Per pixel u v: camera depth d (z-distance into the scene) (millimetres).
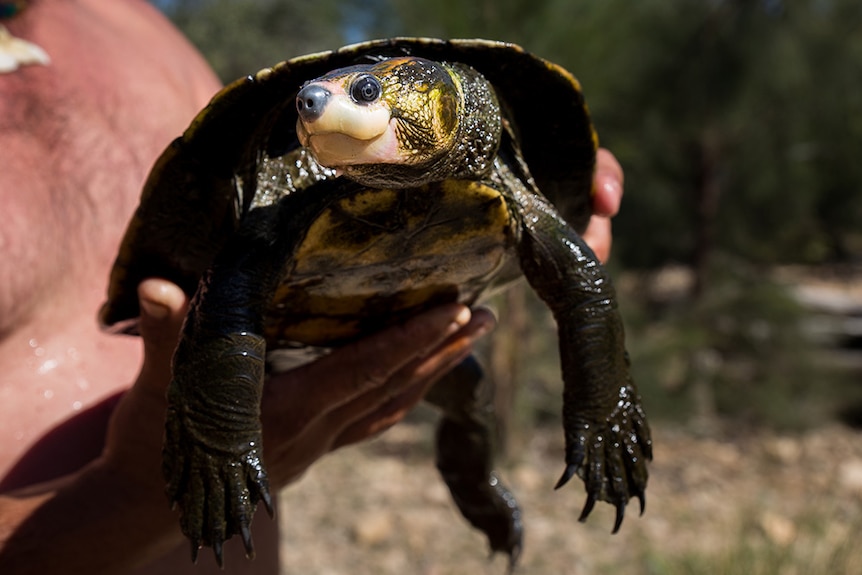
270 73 451
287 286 497
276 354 582
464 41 476
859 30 2695
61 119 724
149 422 533
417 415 2154
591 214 588
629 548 1486
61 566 549
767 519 1487
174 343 504
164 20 1004
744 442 2111
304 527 1598
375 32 1714
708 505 1671
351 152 424
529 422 1962
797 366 2344
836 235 4520
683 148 2896
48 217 686
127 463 548
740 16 2469
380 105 427
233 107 459
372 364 535
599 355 494
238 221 488
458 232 487
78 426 670
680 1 2520
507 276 562
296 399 545
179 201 491
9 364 665
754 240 3225
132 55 829
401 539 1542
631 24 2033
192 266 526
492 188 482
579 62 1606
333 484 1805
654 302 3014
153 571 673
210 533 442
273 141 490
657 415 2193
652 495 1735
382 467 1901
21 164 683
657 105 2496
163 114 811
